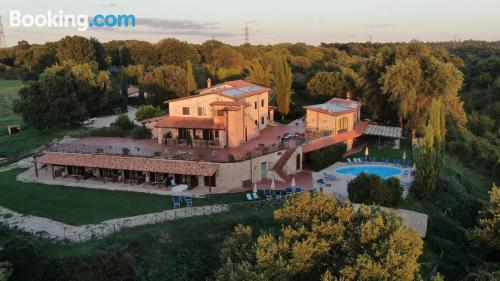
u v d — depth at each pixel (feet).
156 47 512.22
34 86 245.24
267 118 228.43
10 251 102.27
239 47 579.07
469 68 476.95
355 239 95.04
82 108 256.73
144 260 111.34
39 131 255.09
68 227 124.47
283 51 556.92
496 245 133.39
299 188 150.00
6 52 576.20
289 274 87.30
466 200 177.99
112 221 127.75
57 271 104.37
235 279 84.79
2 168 186.91
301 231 94.12
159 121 189.78
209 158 156.25
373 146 222.28
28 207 140.67
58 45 433.89
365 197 140.15
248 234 100.01
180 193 150.20
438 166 166.09
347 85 295.07
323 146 189.88
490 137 300.40
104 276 105.81
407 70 244.01
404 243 88.99
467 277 113.70
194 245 118.21
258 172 162.30
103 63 452.35
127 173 165.27
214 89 210.59
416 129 246.88
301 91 332.19
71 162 165.37
